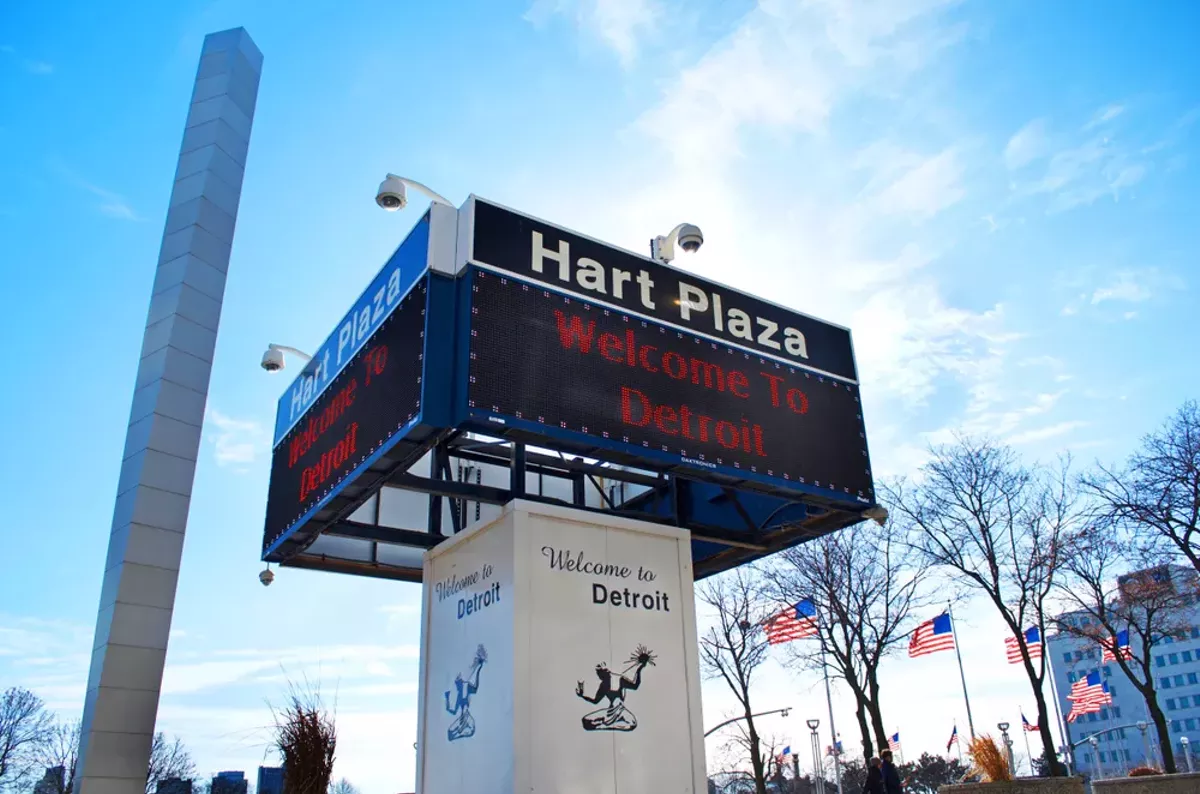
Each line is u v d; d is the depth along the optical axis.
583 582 8.59
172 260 18.70
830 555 29.06
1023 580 27.06
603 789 8.01
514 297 8.63
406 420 8.10
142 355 18.28
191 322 18.25
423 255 8.69
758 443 9.84
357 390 9.48
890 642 28.23
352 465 9.05
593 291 9.27
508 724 7.86
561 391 8.54
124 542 16.59
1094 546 27.25
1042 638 26.64
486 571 8.71
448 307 8.40
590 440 8.51
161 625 16.48
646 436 8.93
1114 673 114.19
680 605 9.10
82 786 14.88
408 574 12.15
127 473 17.44
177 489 17.31
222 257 19.11
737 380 10.02
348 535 10.61
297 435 11.09
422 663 9.48
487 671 8.33
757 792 31.88
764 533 11.65
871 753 26.94
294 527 10.27
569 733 8.01
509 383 8.21
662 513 12.54
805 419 10.45
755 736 32.41
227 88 20.17
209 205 19.12
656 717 8.54
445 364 8.14
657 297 9.80
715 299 10.35
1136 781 17.98
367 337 9.58
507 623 8.17
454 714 8.73
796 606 26.23
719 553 12.52
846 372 11.25
